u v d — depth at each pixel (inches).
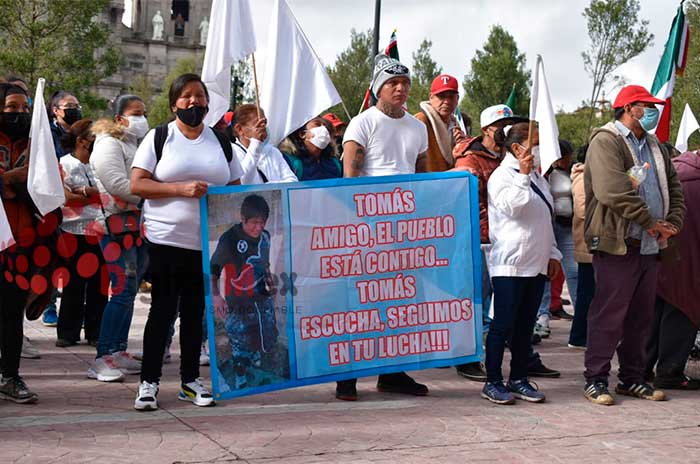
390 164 233.9
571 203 369.4
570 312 463.2
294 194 221.5
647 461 179.8
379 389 241.9
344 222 226.5
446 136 273.0
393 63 232.1
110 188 248.5
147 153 205.9
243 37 228.2
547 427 204.7
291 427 194.4
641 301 240.5
